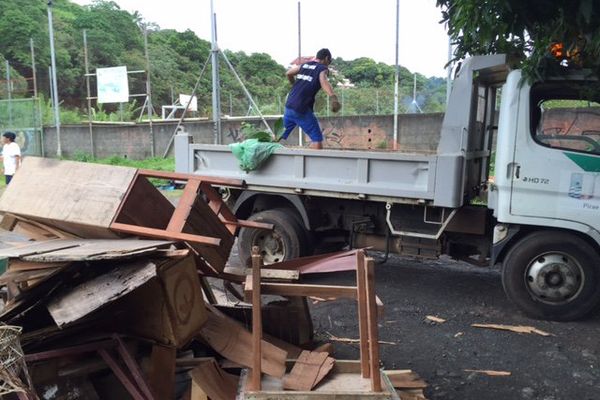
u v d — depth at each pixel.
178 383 3.30
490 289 6.21
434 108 22.52
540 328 5.04
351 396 2.74
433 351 4.55
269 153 6.31
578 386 3.94
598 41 4.34
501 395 3.82
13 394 2.67
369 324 2.81
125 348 3.09
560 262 5.12
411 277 6.68
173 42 43.16
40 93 30.66
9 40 34.28
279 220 6.43
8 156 10.80
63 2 43.28
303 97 7.12
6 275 3.19
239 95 34.62
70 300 2.97
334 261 3.77
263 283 3.06
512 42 5.23
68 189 3.67
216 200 4.11
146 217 3.73
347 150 6.45
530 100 5.13
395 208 5.86
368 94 24.75
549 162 5.07
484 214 5.56
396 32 16.66
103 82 21.52
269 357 3.17
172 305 3.14
